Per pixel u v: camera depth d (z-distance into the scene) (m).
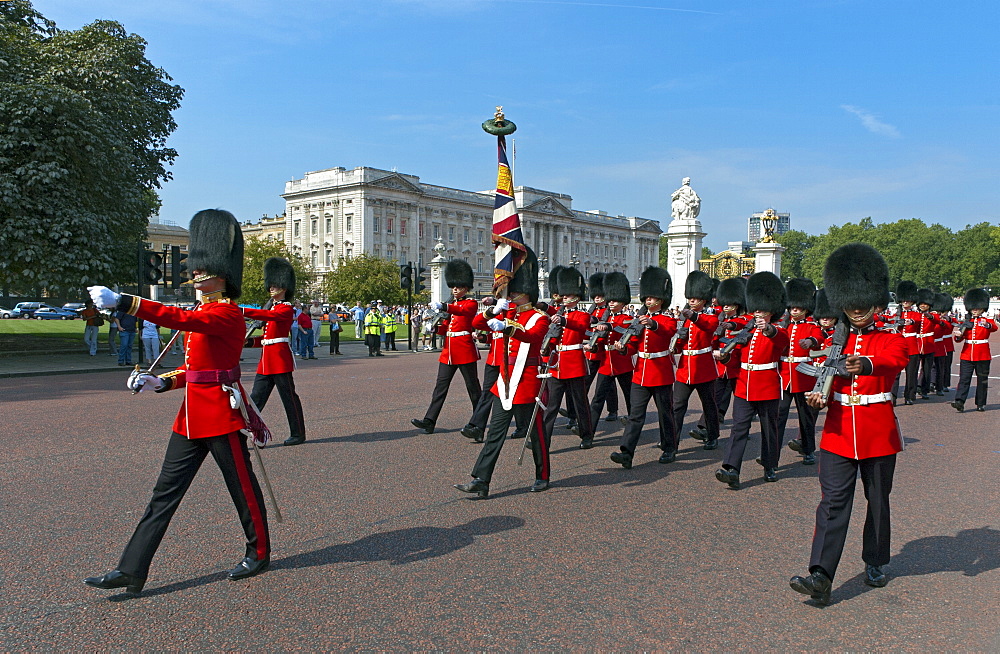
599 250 108.38
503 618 4.05
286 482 6.84
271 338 8.46
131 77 23.25
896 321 12.70
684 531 5.59
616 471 7.55
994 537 5.56
